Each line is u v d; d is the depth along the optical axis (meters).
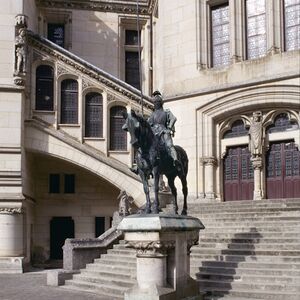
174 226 12.79
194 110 25.42
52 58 25.81
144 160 13.33
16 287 17.31
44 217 27.69
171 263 12.98
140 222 12.52
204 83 25.33
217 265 15.62
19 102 24.52
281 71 23.38
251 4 25.23
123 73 31.20
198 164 25.08
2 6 24.75
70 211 27.94
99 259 18.47
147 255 12.60
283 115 24.00
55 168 27.98
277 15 24.12
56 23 31.14
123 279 16.17
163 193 23.06
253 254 15.81
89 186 28.23
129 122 13.02
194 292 13.82
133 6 31.30
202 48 25.81
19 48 24.61
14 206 23.67
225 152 25.34
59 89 25.80
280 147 24.09
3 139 24.11
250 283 14.19
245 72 24.31
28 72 25.36
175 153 13.69
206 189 24.88
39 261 27.16
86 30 30.80
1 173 23.81
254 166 24.12
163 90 26.80
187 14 26.20
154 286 12.44
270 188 24.20
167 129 14.01
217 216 19.50
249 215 18.86
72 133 25.69
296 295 13.25
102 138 25.86
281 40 24.00
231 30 25.06
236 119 25.06
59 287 17.09
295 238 15.98
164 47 26.95
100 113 26.19
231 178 25.19
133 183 25.22
